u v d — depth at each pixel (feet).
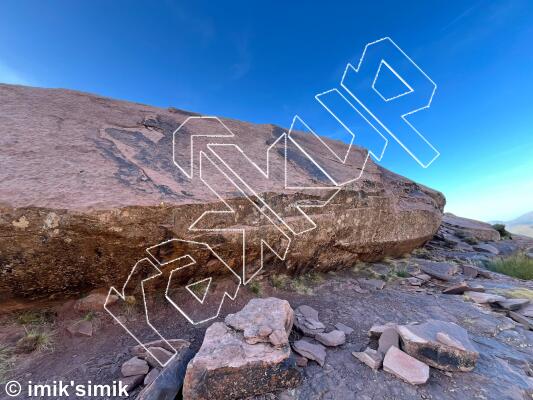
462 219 44.52
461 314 12.40
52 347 9.08
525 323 11.59
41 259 8.84
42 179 9.16
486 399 7.22
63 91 15.62
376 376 8.13
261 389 7.45
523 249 31.89
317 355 8.87
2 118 11.53
